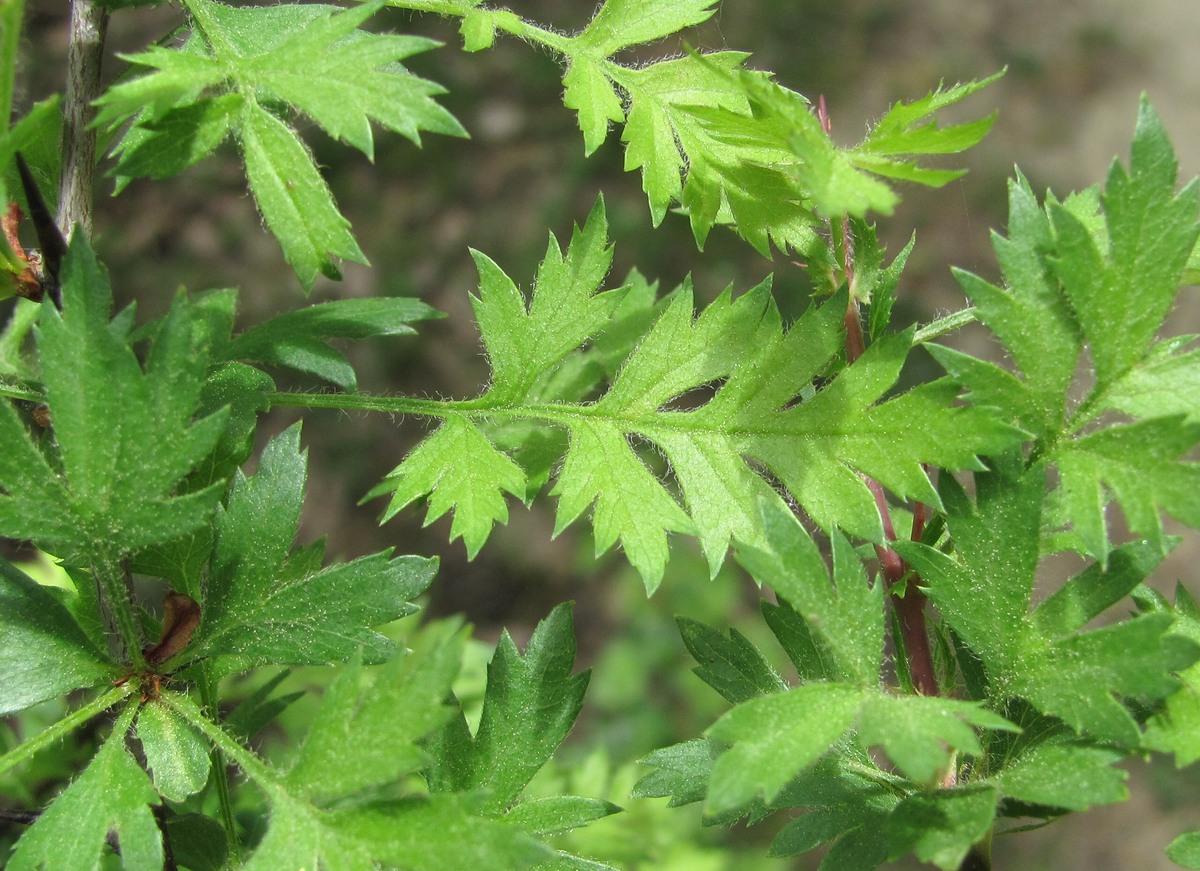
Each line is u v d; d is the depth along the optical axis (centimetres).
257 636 18
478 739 19
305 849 17
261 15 18
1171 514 17
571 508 18
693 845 26
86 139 19
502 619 65
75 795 17
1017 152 85
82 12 19
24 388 19
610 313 19
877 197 16
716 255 70
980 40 92
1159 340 17
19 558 26
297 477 18
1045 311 17
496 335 19
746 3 87
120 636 18
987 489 17
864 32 88
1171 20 99
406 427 66
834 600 17
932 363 64
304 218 17
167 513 17
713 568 18
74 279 17
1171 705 17
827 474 18
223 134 17
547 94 79
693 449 18
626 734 59
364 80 17
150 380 17
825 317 18
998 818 17
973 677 18
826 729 16
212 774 19
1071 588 17
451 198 74
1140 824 62
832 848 17
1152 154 17
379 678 17
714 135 19
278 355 20
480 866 16
